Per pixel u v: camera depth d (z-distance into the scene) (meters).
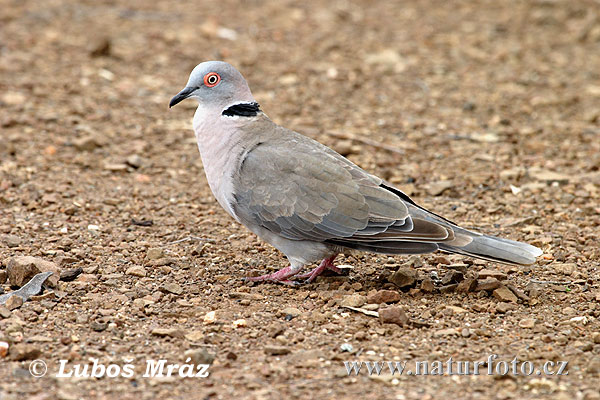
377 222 10.04
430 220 10.04
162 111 17.73
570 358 8.90
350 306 10.02
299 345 9.15
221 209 13.47
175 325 9.55
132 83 19.03
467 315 9.95
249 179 10.51
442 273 11.19
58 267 10.66
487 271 10.95
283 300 10.34
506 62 21.42
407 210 10.07
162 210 13.25
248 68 20.28
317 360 8.82
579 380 8.48
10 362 8.64
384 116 17.84
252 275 11.07
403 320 9.60
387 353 9.00
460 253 9.84
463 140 16.67
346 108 18.22
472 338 9.36
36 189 13.61
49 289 10.20
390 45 22.34
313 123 17.17
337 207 10.16
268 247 12.15
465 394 8.21
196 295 10.41
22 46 20.70
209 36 22.34
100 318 9.62
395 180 14.76
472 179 14.70
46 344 8.99
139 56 20.62
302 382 8.38
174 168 15.07
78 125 16.53
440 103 18.67
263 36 22.66
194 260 11.49
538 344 9.21
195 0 25.91
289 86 19.31
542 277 11.04
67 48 20.84
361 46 22.14
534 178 14.72
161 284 10.61
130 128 16.72
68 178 14.20
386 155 15.89
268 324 9.61
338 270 11.20
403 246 9.99
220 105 10.92
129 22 23.28
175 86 19.05
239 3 25.72
